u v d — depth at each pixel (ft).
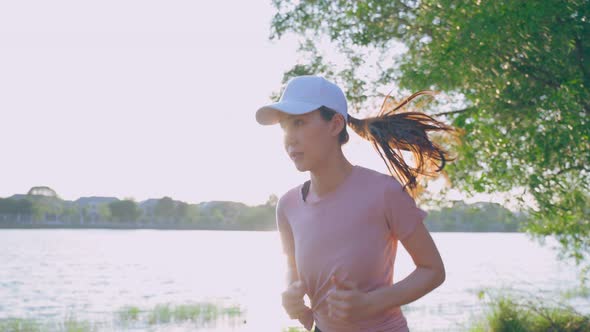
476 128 23.35
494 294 35.99
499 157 23.45
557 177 25.63
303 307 7.64
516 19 22.27
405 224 7.23
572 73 24.84
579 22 22.75
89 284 95.09
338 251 7.34
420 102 8.64
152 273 121.49
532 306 32.17
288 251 8.49
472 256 186.29
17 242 298.15
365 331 7.27
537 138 23.02
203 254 211.00
